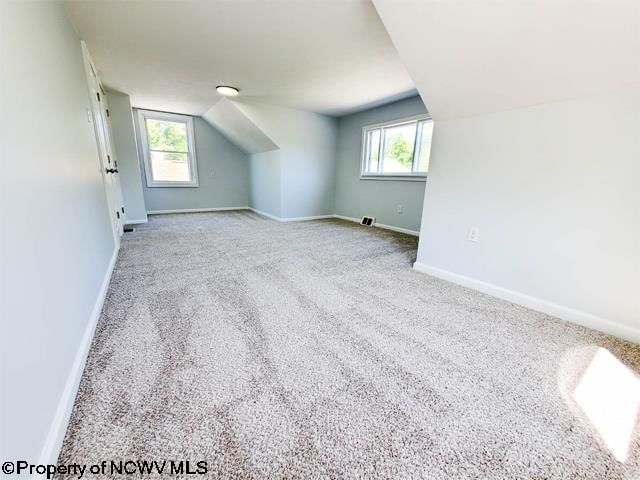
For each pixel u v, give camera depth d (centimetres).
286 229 406
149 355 120
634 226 135
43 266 85
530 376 114
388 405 98
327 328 146
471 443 85
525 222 171
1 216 64
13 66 81
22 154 80
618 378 114
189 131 522
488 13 131
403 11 150
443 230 215
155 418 89
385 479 74
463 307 173
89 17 179
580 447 84
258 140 464
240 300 175
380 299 182
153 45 221
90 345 124
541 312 168
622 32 114
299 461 78
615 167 138
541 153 160
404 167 400
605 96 136
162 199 527
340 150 503
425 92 190
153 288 188
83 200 151
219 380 107
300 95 357
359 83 308
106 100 360
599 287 148
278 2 166
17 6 89
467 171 195
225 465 76
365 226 444
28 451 64
